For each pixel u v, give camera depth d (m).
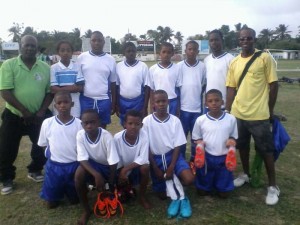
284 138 4.17
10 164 4.40
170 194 3.83
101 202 3.74
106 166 3.99
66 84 4.48
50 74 4.47
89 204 4.03
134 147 3.93
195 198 4.18
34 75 4.28
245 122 4.21
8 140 4.32
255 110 4.09
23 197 4.24
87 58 4.72
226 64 4.66
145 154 3.92
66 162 3.88
